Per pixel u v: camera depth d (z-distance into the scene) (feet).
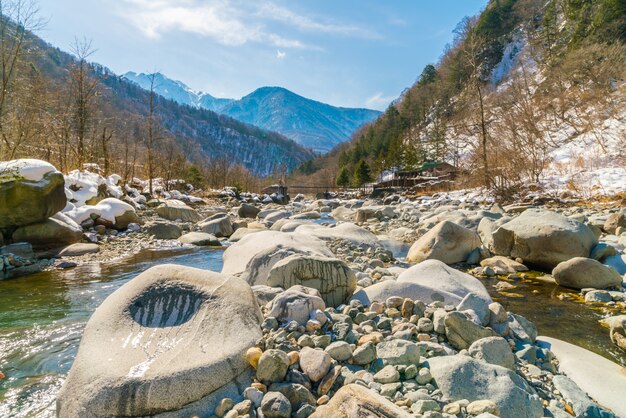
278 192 129.80
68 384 8.79
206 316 10.54
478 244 28.22
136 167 94.89
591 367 11.41
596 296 19.08
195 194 91.50
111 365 8.86
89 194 44.75
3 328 15.98
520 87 109.09
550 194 52.80
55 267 26.73
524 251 25.73
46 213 31.12
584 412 9.39
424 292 15.39
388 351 10.62
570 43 141.38
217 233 42.93
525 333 13.44
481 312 13.55
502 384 9.46
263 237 25.39
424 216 48.14
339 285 15.74
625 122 72.18
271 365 9.12
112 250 32.68
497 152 65.31
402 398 8.95
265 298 13.99
